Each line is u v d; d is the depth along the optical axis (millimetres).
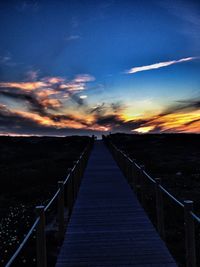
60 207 9023
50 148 48562
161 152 37656
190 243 6297
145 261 7258
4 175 23016
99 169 22422
